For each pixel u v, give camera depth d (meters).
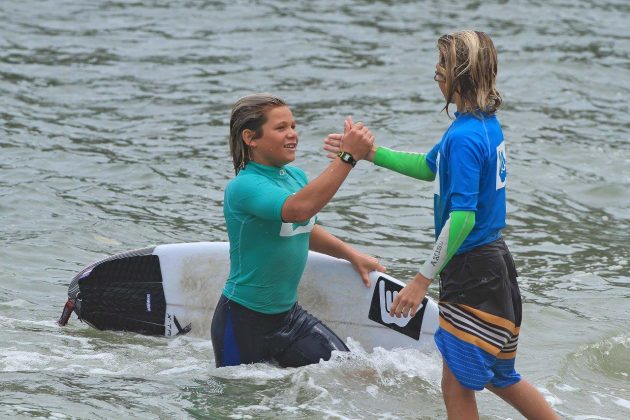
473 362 15.90
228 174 34.56
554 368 20.64
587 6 63.94
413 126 40.44
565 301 24.78
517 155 37.22
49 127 39.03
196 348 21.23
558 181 34.72
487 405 18.53
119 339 21.80
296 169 19.27
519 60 51.16
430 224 30.48
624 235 30.12
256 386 18.50
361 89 45.91
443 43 16.02
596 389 19.86
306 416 17.48
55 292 24.62
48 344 21.20
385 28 57.59
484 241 15.91
